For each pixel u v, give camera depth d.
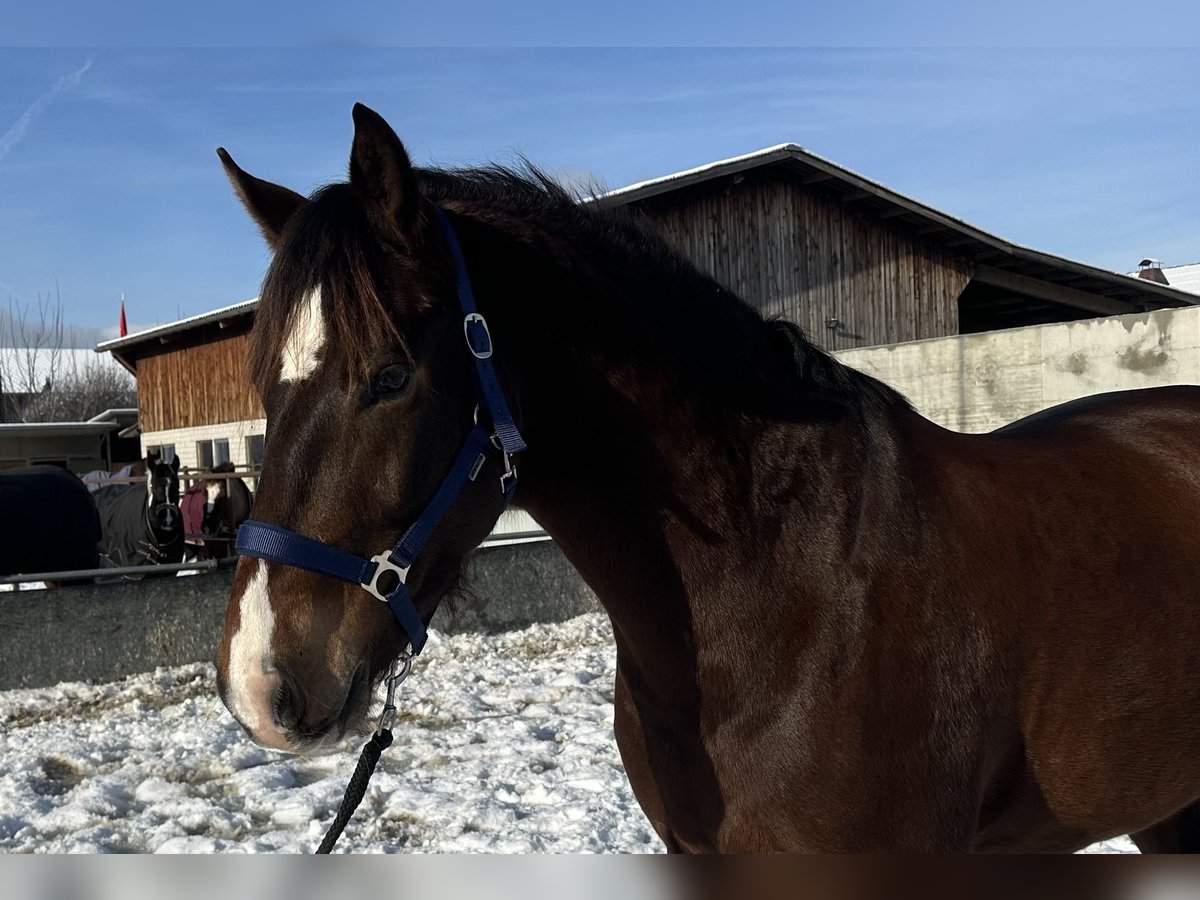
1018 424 2.16
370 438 1.36
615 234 1.72
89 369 35.22
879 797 1.48
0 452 19.64
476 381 1.47
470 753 4.19
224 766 4.16
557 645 6.24
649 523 1.61
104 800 3.77
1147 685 1.68
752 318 1.77
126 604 5.75
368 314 1.34
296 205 1.71
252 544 1.35
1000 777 1.63
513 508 1.72
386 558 1.38
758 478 1.63
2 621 5.42
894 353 8.16
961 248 13.38
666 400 1.62
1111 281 13.70
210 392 16.31
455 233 1.55
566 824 3.36
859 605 1.54
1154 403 2.11
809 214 12.41
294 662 1.32
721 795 1.56
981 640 1.57
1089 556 1.70
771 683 1.53
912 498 1.63
